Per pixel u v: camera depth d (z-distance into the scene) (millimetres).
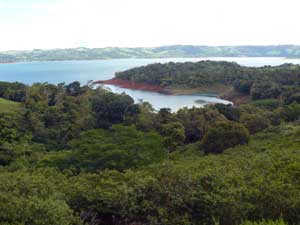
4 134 51719
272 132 47219
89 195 9852
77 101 77312
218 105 72125
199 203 8906
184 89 134250
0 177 11711
